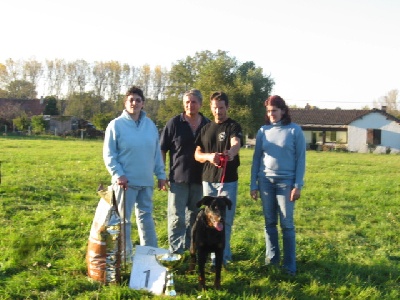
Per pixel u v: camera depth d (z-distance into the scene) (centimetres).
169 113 6850
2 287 581
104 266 600
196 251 638
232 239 827
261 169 705
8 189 1271
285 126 690
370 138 5819
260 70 5634
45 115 6794
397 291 630
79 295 566
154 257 614
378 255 806
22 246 734
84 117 8394
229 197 679
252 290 609
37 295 561
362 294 607
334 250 825
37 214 991
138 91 668
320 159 3534
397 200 1435
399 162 3428
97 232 605
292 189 684
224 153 655
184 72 7294
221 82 5541
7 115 6819
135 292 574
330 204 1357
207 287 611
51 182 1520
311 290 621
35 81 10225
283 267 690
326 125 5959
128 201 669
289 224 685
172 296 575
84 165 2173
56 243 778
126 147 660
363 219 1151
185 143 723
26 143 3969
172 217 736
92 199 1262
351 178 2070
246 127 5462
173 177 729
